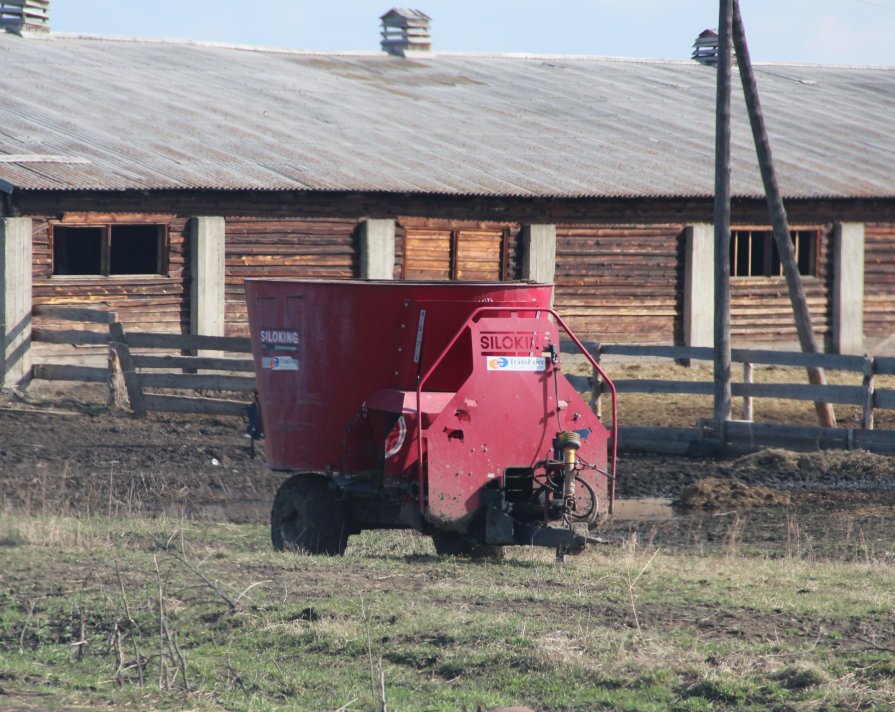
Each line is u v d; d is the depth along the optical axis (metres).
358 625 30.61
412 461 41.59
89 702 25.27
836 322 120.56
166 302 94.44
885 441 68.12
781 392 72.94
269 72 134.62
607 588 36.16
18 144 94.12
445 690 26.52
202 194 94.44
